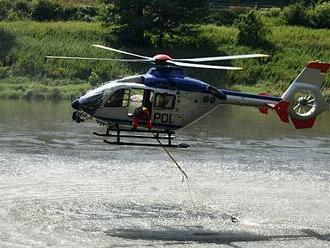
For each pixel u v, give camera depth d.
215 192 28.56
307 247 21.78
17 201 25.73
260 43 75.50
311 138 43.31
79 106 23.25
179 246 21.39
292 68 71.19
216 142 40.53
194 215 24.86
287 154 37.50
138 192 28.06
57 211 24.61
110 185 29.02
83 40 72.75
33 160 33.22
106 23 74.69
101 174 30.98
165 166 33.22
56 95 60.59
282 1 102.88
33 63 66.88
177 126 23.55
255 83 68.56
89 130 42.78
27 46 69.75
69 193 27.30
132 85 23.22
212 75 68.25
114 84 23.28
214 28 79.38
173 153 36.47
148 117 23.14
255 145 40.06
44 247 20.77
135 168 32.50
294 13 87.19
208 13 77.25
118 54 70.44
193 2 73.75
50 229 22.53
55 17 82.94
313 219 24.94
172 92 23.23
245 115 53.25
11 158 33.41
